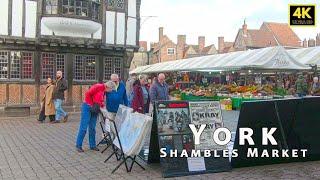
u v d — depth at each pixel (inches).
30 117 593.6
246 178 231.1
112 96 319.6
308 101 268.4
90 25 660.1
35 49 645.9
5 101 624.1
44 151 310.3
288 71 791.7
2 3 612.4
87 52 688.4
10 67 628.1
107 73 709.9
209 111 249.8
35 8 634.8
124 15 713.6
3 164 263.9
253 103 252.7
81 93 682.2
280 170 250.7
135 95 362.0
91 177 233.0
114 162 272.7
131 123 258.4
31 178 229.3
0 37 609.3
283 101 261.3
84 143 348.2
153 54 2400.3
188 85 1084.5
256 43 2417.6
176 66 1018.1
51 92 516.4
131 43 725.3
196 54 2369.6
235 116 602.5
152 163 266.1
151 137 252.8
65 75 669.9
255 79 938.1
